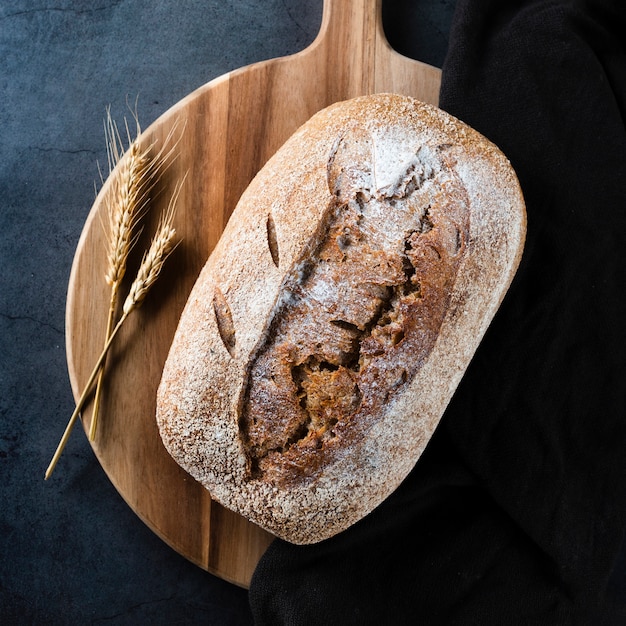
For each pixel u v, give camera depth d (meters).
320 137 0.49
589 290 0.54
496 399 0.54
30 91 0.60
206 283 0.49
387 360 0.47
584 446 0.54
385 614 0.53
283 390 0.47
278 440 0.47
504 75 0.54
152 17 0.60
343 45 0.55
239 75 0.55
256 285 0.47
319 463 0.47
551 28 0.54
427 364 0.48
